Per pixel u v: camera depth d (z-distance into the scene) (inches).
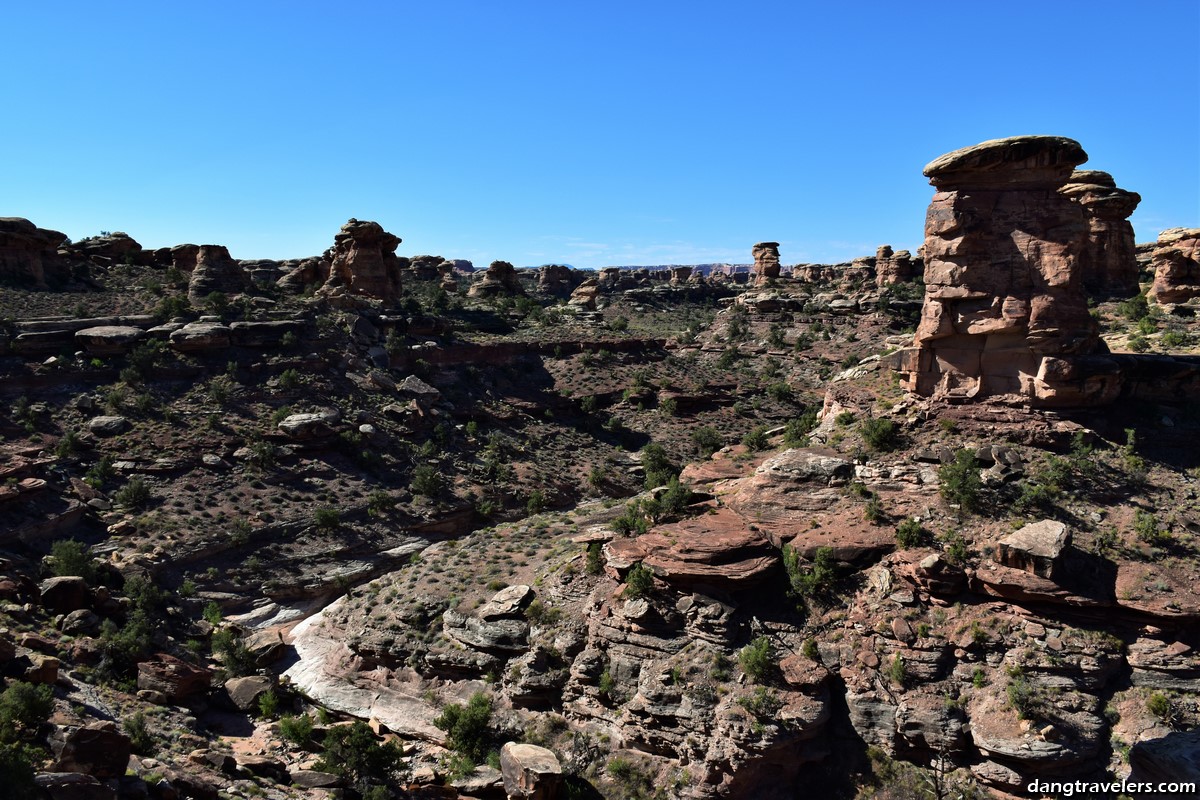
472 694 1761.8
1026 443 1815.9
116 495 2556.6
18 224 3440.0
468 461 3344.0
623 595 1692.9
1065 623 1487.5
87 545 2331.4
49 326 3085.6
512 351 4215.1
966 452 1781.5
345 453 3122.5
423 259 7278.5
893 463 1854.1
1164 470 1750.7
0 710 1203.9
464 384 3880.4
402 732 1740.9
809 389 4377.5
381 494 2918.3
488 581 1995.6
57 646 1679.4
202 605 2314.2
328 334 3641.7
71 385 2967.5
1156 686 1395.2
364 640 1943.9
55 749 1178.6
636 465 3558.1
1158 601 1440.7
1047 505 1686.8
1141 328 2613.2
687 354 4862.2
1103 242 3289.9
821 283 6387.8
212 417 2999.5
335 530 2723.9
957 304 1875.0
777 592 1667.1
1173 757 1027.9
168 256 4461.1
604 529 1936.5
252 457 2888.8
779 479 1903.3
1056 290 1790.1
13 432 2696.9
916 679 1487.5
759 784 1445.6
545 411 3865.7
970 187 1820.9
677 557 1679.4
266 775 1494.8
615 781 1515.7
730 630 1603.1
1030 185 1792.6
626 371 4281.5
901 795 1385.3
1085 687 1417.3
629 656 1646.2
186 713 1676.9
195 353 3248.0
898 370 1994.3
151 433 2859.3
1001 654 1483.8
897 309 5019.7
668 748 1519.4
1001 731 1373.0
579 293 5841.5
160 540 2431.1
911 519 1704.0
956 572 1565.0
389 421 3368.6
